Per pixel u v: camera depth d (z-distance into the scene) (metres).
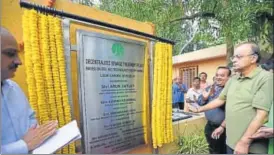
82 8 1.92
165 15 4.03
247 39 2.88
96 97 1.84
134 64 2.17
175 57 5.71
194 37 4.67
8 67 1.17
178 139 2.67
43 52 1.51
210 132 2.43
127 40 2.10
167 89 2.43
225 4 3.51
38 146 1.19
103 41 1.90
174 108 3.62
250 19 2.77
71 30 1.74
